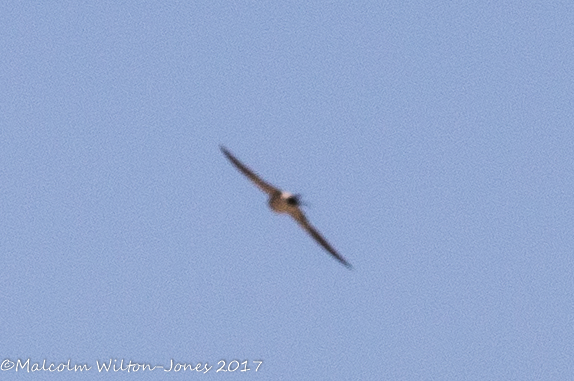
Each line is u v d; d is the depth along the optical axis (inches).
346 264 778.2
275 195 770.2
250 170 760.3
